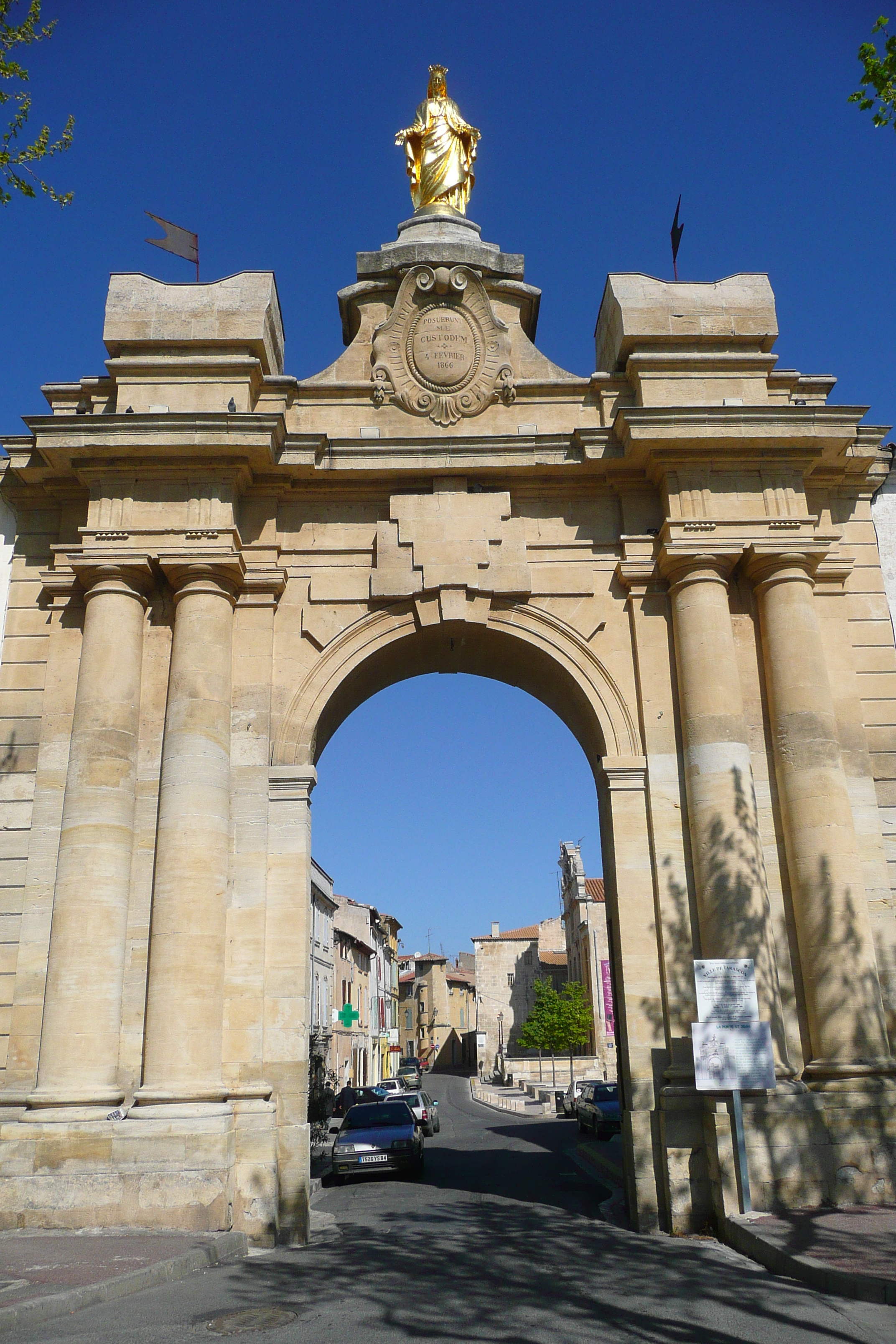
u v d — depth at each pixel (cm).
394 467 1756
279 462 1720
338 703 1792
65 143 1221
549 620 1744
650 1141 1499
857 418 1700
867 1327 883
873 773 1697
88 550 1658
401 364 1833
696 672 1652
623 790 1666
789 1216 1336
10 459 1764
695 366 1775
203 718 1597
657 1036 1552
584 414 1819
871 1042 1482
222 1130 1398
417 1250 1316
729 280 1844
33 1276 1060
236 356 1780
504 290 1869
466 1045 11500
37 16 1174
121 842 1563
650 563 1734
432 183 2012
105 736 1583
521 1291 1055
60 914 1517
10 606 1755
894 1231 1216
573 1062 5781
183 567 1653
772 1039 1419
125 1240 1281
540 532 1786
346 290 1878
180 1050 1452
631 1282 1093
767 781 1661
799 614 1678
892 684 1744
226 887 1566
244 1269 1198
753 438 1692
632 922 1602
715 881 1556
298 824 1625
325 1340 862
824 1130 1420
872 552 1820
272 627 1722
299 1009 1545
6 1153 1387
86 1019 1470
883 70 1188
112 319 1780
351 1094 4309
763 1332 875
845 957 1522
